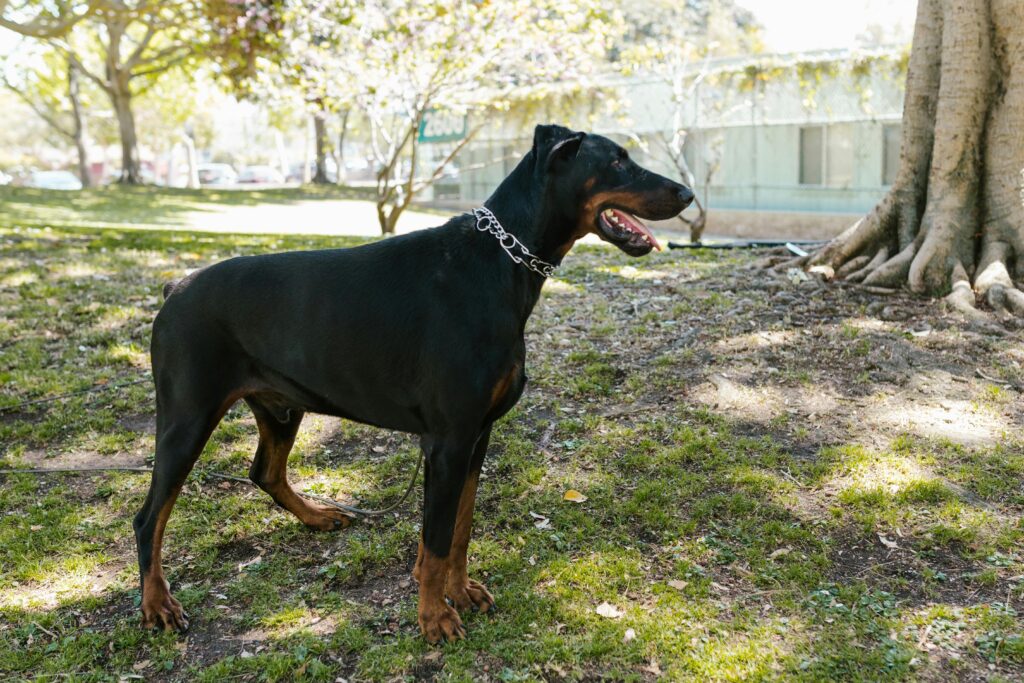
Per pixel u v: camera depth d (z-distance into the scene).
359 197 33.59
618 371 6.07
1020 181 7.08
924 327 6.47
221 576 4.00
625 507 4.41
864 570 3.89
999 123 7.05
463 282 3.32
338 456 5.13
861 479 4.53
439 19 14.23
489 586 3.87
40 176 55.41
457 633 3.47
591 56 18.73
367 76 15.52
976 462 4.66
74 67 34.22
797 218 22.83
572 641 3.45
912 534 4.11
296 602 3.77
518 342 3.41
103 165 73.69
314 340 3.41
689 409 5.41
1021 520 4.14
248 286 3.47
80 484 4.80
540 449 5.06
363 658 3.40
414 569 3.73
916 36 7.49
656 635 3.46
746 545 4.09
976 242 7.26
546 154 3.33
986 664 3.29
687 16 49.22
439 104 16.09
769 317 6.85
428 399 3.32
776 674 3.24
